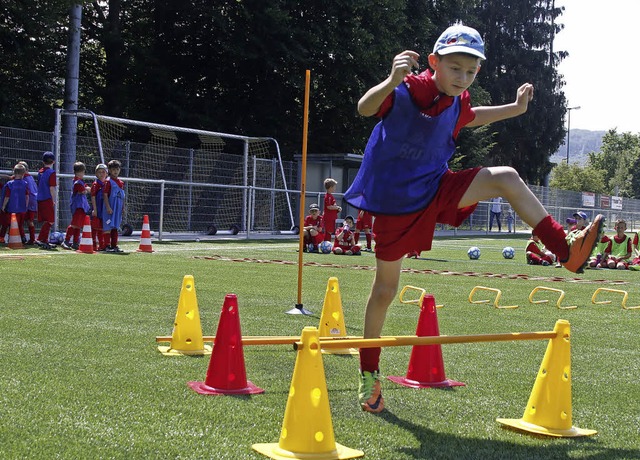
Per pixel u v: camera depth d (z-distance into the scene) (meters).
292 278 11.68
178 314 5.65
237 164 23.72
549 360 3.94
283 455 3.33
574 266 3.97
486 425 3.98
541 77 52.94
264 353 5.76
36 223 19.36
